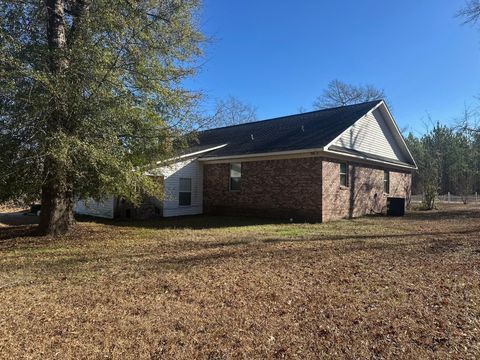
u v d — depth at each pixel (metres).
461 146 40.31
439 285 5.40
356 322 4.07
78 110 8.61
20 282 5.79
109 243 9.41
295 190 15.24
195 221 15.20
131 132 9.88
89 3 9.40
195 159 18.44
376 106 18.27
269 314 4.32
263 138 18.05
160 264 6.89
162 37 10.12
